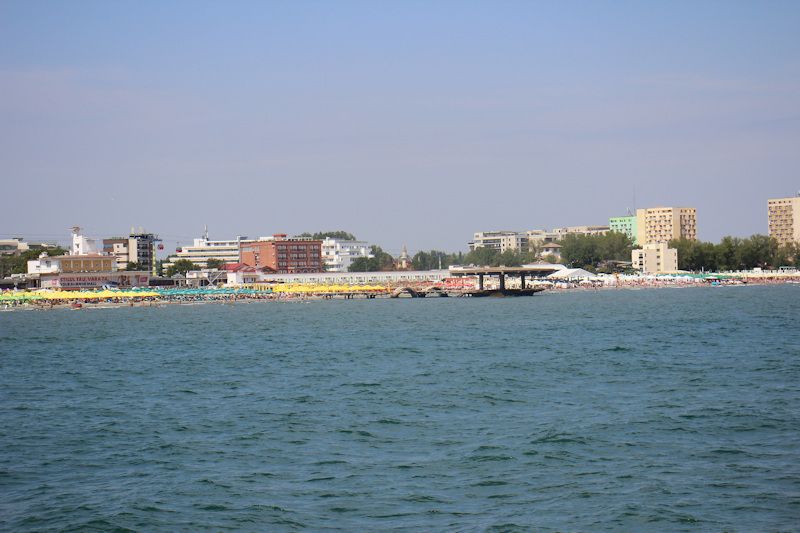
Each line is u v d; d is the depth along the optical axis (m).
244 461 59.38
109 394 90.06
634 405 75.38
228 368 110.38
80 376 105.62
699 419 68.56
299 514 48.22
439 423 70.19
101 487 53.91
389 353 123.81
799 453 57.72
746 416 69.25
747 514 46.56
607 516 46.78
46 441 66.81
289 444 64.06
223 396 86.81
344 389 89.06
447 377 95.88
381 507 49.09
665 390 82.94
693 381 88.12
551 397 80.81
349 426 69.81
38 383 100.00
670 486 51.31
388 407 77.88
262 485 53.53
